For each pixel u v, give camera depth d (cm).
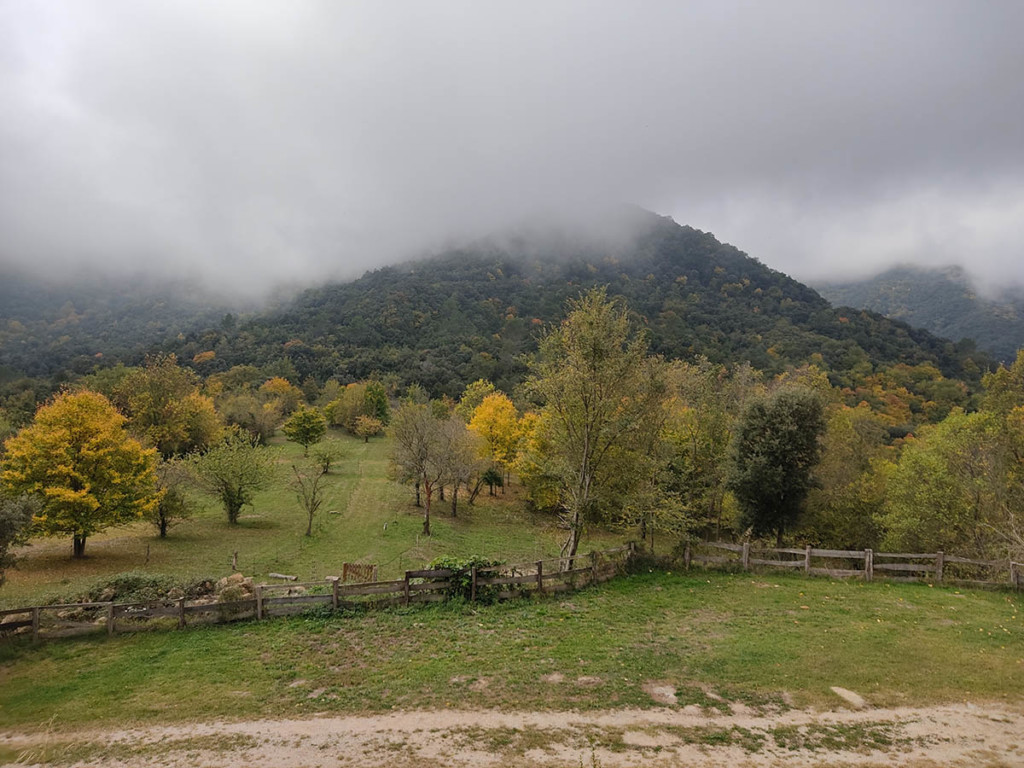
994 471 2594
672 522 2309
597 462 2248
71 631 1466
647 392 2269
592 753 926
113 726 1038
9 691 1180
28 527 1880
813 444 2717
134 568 2756
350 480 5788
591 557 1980
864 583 1970
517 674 1232
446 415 7881
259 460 4191
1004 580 1934
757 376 4206
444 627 1516
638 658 1317
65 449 2775
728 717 1049
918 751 941
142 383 6097
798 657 1324
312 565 2909
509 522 4391
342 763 905
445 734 989
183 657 1331
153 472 3266
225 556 3105
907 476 2797
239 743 971
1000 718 1052
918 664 1288
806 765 899
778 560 2164
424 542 3509
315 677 1226
